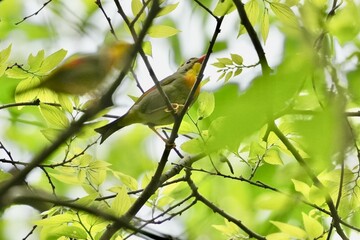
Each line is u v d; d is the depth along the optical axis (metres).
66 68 8.93
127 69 4.68
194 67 12.32
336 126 3.07
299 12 4.46
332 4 8.14
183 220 13.11
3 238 11.33
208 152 3.57
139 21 8.78
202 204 13.53
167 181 11.04
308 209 12.23
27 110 14.50
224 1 8.27
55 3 11.97
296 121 3.14
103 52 8.42
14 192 5.11
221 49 13.38
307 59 3.22
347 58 4.48
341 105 3.23
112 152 15.33
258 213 13.85
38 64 9.81
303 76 3.08
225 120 2.96
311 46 3.33
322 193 9.26
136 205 9.38
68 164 9.93
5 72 9.88
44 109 9.36
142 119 11.27
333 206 9.27
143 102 11.20
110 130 11.20
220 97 3.27
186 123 9.55
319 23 4.42
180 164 10.52
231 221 10.34
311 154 3.09
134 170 15.10
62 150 10.20
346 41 7.64
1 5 13.27
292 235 9.95
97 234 8.76
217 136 2.96
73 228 8.57
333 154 3.06
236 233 10.30
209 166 11.55
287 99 2.97
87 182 10.01
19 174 3.71
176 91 11.79
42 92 10.12
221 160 10.01
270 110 2.94
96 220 8.52
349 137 3.28
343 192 9.49
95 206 9.17
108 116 11.05
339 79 3.51
